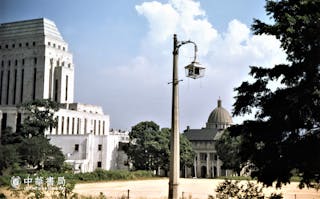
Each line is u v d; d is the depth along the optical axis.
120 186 68.12
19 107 116.62
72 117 136.00
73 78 168.38
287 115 15.89
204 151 160.50
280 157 15.61
